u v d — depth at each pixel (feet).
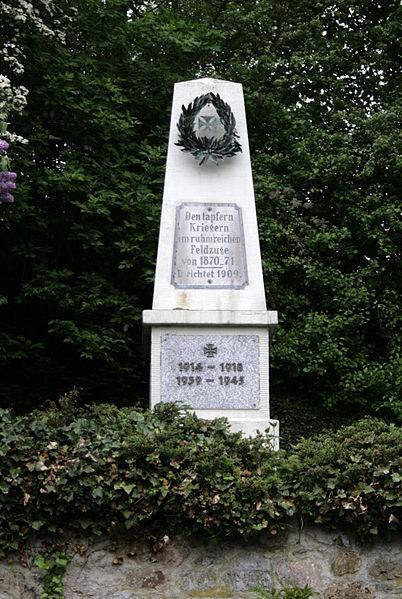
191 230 28.73
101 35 42.75
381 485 20.11
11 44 37.76
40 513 19.76
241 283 28.37
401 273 42.70
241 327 27.81
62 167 38.70
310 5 48.96
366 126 43.57
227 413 27.25
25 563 19.62
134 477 20.03
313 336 39.45
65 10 40.93
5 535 19.62
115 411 22.52
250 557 20.01
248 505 19.93
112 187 39.34
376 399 39.75
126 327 37.01
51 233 39.01
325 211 43.96
